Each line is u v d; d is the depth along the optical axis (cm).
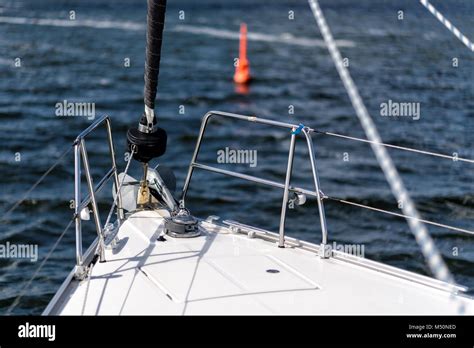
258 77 3288
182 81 3152
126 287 580
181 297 564
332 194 1670
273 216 1550
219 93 2942
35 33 4184
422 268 1243
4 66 3175
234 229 724
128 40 4181
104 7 5572
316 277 613
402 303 566
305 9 5944
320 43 4325
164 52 3944
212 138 2197
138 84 2977
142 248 667
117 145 2005
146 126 676
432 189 1697
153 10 554
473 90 3039
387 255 1302
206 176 1795
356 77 3309
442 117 2536
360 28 4756
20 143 1966
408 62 3681
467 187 1712
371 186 1730
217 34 4634
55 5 5394
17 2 5353
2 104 2441
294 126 677
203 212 1580
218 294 572
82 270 593
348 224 1475
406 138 2234
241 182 1744
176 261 637
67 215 1402
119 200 732
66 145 1975
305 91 3020
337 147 2108
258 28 4891
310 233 1451
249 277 608
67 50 3691
